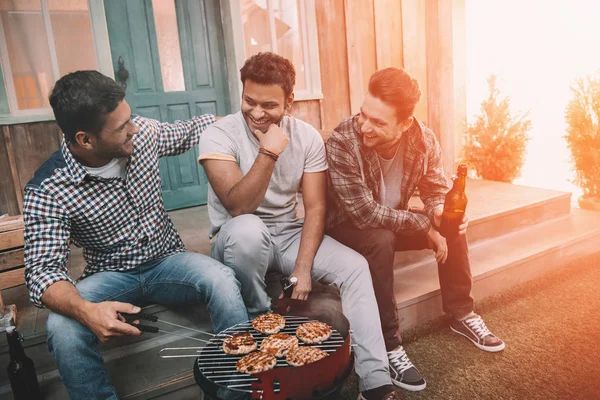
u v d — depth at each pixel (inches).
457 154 184.5
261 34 147.5
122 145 58.6
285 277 74.4
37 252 58.2
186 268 65.7
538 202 131.0
